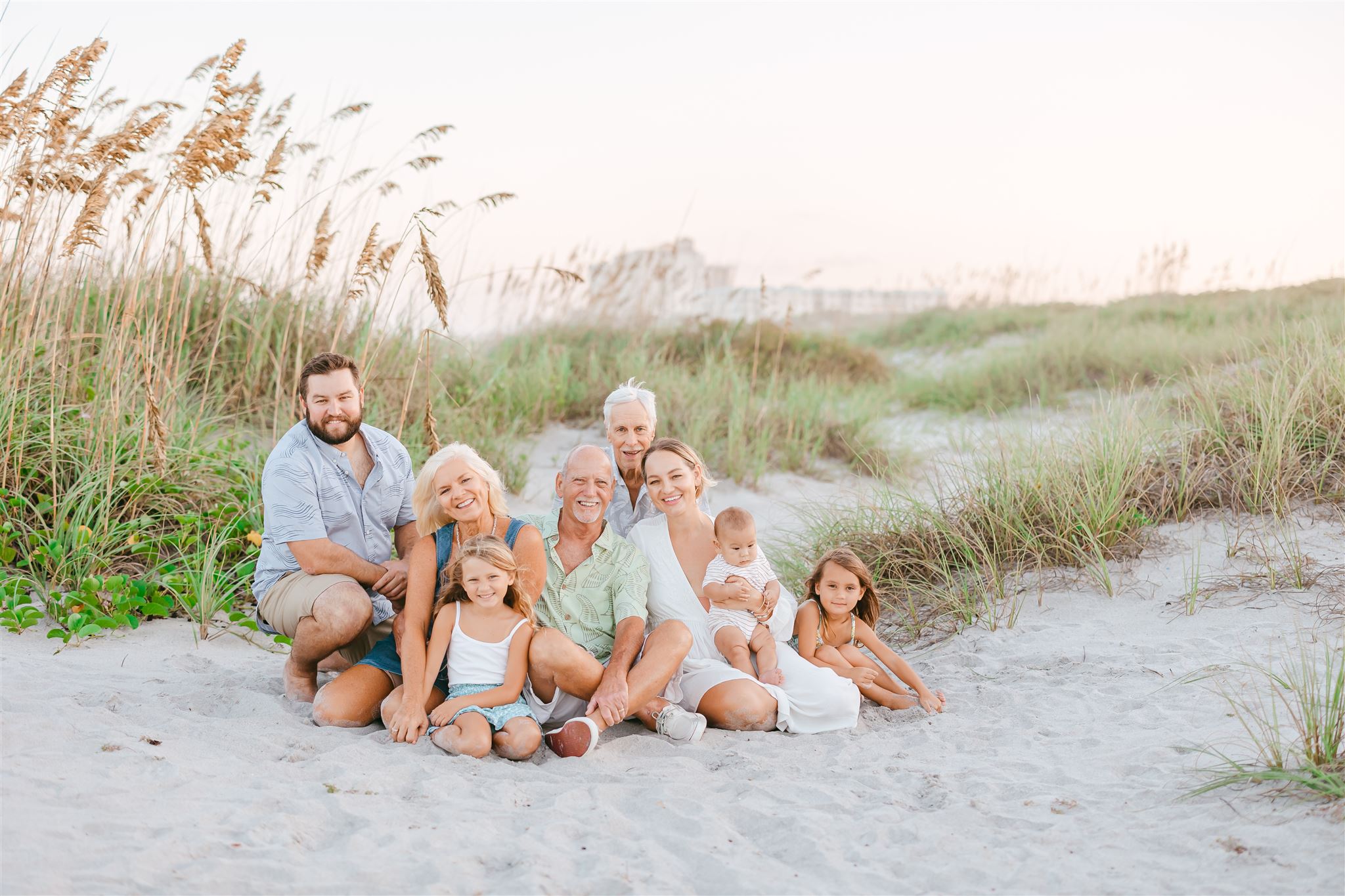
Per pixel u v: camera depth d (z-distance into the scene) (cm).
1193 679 428
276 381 739
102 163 606
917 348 1900
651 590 448
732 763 378
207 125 613
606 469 414
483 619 398
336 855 281
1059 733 396
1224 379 738
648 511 474
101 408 613
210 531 582
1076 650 488
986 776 354
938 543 600
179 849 274
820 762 381
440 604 408
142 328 661
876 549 609
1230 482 615
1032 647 500
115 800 302
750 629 443
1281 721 367
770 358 1282
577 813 322
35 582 517
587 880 275
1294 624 473
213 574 541
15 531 535
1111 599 542
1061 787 340
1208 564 554
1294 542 554
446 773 349
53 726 356
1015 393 1149
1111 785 338
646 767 372
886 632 557
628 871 281
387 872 273
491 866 282
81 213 581
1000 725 410
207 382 720
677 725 402
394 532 483
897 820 319
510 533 411
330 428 434
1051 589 562
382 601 454
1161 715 397
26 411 575
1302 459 618
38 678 420
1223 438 649
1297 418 637
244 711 407
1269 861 271
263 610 434
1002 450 646
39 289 636
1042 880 275
